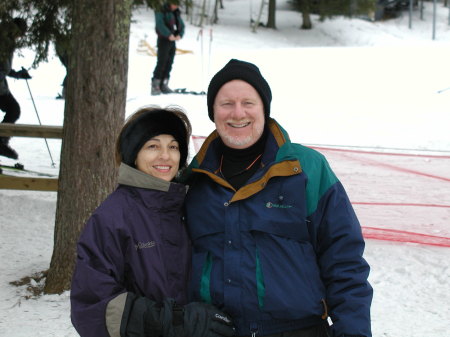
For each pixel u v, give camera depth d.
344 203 2.04
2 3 5.61
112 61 3.97
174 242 2.05
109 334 1.86
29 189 6.05
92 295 1.87
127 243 1.98
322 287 2.02
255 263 1.97
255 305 1.96
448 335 3.63
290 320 1.97
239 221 2.00
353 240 2.01
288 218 1.99
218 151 2.14
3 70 7.01
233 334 1.95
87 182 4.07
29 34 5.89
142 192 2.02
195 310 1.90
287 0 44.84
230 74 2.05
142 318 1.85
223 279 1.99
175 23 13.06
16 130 5.93
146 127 2.08
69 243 4.14
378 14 42.81
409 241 5.03
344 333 1.93
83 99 3.99
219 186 2.07
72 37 3.98
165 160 2.09
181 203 2.08
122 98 4.09
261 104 2.07
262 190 2.01
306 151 2.07
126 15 3.99
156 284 1.97
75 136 4.04
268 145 2.06
